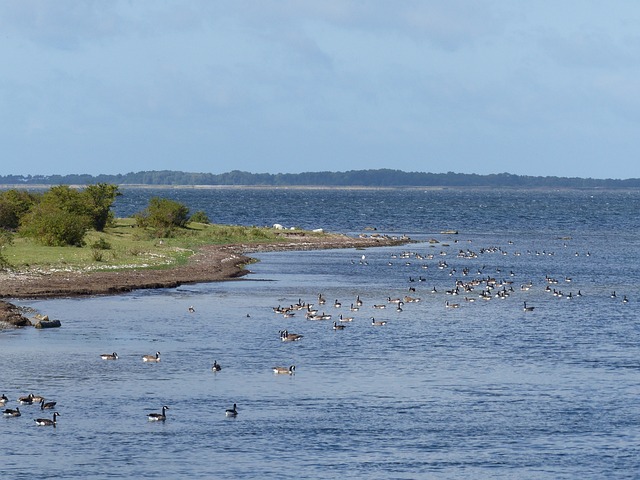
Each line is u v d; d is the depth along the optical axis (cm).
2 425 4569
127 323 7188
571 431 4562
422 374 5662
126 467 4047
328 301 8738
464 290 9650
